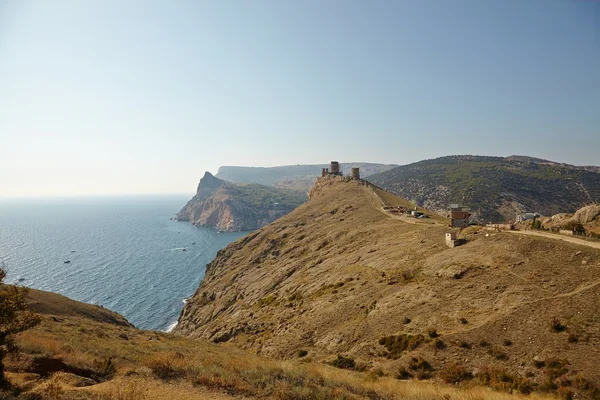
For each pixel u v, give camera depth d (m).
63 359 14.96
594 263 28.72
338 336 34.31
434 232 53.94
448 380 22.73
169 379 14.34
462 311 29.94
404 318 32.34
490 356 23.84
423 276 39.72
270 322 50.66
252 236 120.19
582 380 19.38
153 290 117.88
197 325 80.06
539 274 30.52
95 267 147.88
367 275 48.06
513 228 46.28
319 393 14.27
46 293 44.97
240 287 85.69
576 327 23.25
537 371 21.41
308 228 102.75
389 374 25.16
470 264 37.03
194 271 146.75
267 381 15.16
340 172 191.62
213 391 13.36
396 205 102.31
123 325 47.59
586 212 53.53
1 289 11.87
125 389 11.71
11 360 13.54
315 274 62.81
